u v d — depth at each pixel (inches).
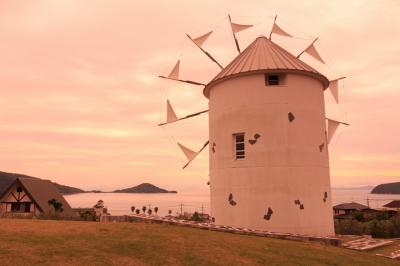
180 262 392.2
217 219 772.0
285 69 734.5
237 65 791.1
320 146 762.2
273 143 721.6
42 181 1753.2
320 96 794.2
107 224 591.8
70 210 1695.4
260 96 740.0
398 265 504.7
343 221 1166.3
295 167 715.4
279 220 698.2
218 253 439.8
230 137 762.8
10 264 337.4
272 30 909.2
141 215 733.9
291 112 732.7
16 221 621.6
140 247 434.0
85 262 362.6
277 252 477.4
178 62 912.9
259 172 718.5
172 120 937.5
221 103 792.9
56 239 450.6
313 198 724.7
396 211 1898.4
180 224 639.1
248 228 710.5
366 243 668.1
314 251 507.5
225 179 760.3
